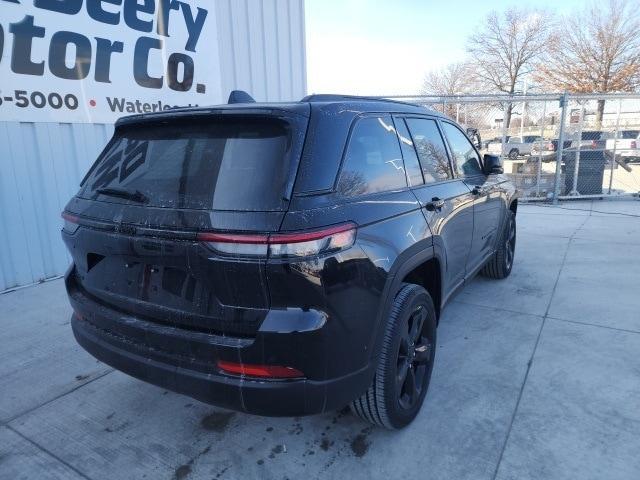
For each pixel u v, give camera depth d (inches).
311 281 73.5
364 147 95.0
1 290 195.8
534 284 193.9
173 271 81.5
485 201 156.4
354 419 107.8
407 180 108.7
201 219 76.5
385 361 91.8
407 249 95.3
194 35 259.1
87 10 208.4
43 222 206.4
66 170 211.5
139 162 93.3
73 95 208.7
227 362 77.1
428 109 138.2
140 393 120.3
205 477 91.4
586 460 91.7
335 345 77.7
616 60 1301.7
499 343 141.5
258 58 307.1
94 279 96.5
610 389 115.0
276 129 81.9
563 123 393.7
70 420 109.7
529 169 454.6
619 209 372.2
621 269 210.4
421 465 92.6
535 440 97.9
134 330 87.4
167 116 91.8
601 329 148.3
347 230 79.4
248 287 73.8
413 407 104.0
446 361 131.6
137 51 231.5
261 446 99.7
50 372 131.1
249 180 77.5
